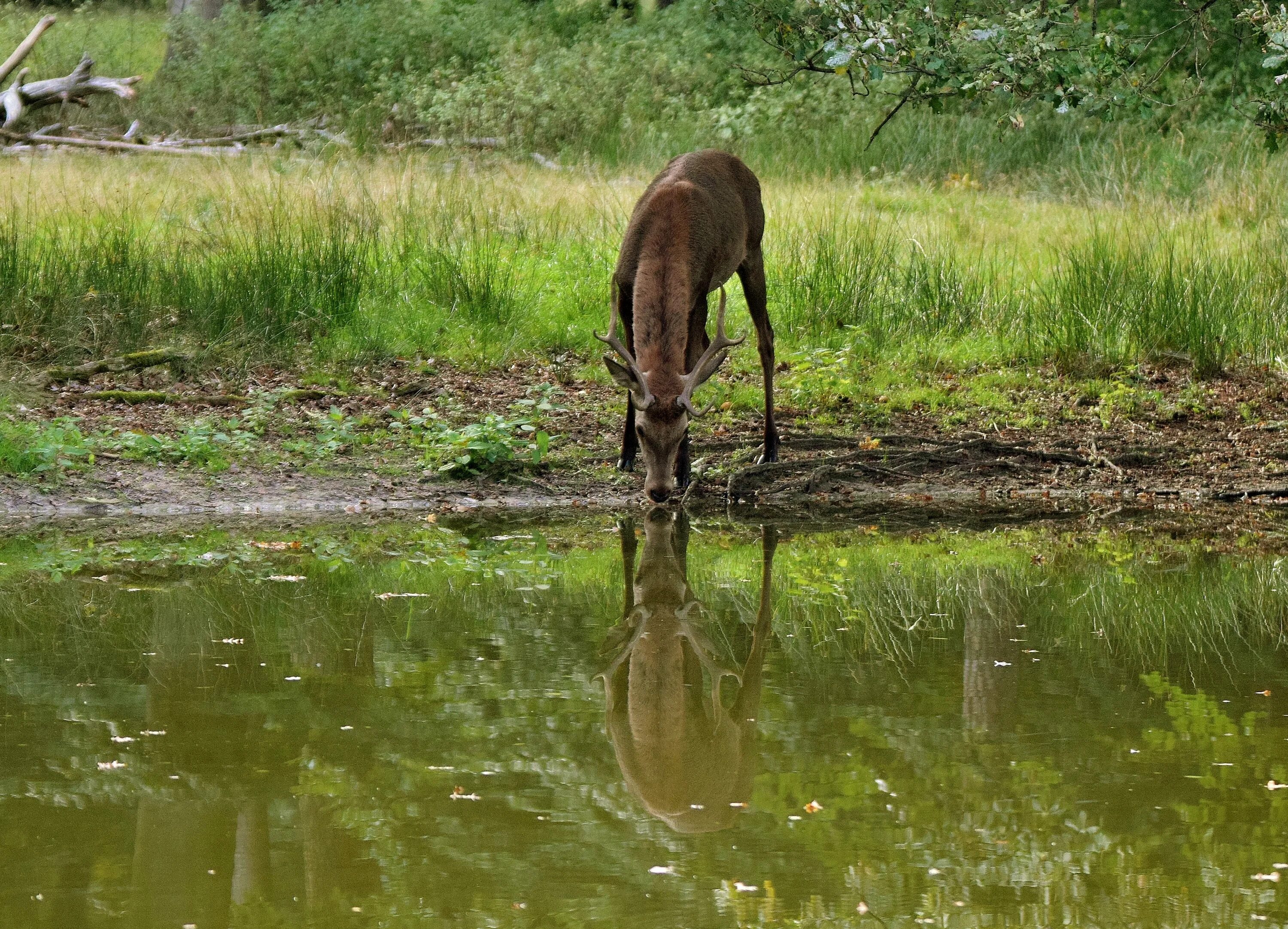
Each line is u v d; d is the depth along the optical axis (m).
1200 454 15.98
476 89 30.84
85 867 5.74
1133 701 8.16
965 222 23.70
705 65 34.44
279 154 26.52
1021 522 13.73
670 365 12.62
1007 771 6.96
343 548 12.08
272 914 5.38
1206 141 28.45
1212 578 11.39
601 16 38.72
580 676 8.55
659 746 7.33
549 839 6.14
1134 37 18.44
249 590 10.54
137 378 16.31
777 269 20.36
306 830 6.16
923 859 5.96
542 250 20.80
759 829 6.26
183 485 13.91
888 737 7.50
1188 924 5.36
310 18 35.19
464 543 12.43
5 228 18.27
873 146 29.19
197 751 7.12
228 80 31.98
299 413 15.73
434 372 17.20
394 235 20.33
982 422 16.67
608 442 15.65
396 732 7.46
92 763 6.93
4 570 10.98
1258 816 6.39
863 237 21.11
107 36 38.09
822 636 9.62
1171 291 18.58
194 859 5.84
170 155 26.64
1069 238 22.59
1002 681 8.53
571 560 11.85
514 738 7.41
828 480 15.12
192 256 18.73
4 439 13.85
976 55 15.78
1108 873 5.80
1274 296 18.94
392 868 5.80
